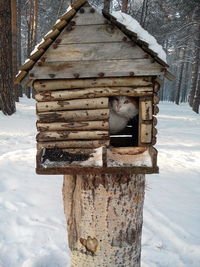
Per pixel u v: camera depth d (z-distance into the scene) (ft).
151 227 11.82
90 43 5.54
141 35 5.66
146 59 5.52
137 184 6.36
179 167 19.58
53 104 5.79
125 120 6.40
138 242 6.77
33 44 63.62
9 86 33.65
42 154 5.70
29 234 11.20
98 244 6.43
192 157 22.44
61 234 11.29
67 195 6.68
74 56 5.56
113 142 7.49
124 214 6.31
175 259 10.07
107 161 5.49
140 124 5.92
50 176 16.80
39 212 12.70
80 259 6.68
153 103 5.86
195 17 67.00
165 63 5.41
